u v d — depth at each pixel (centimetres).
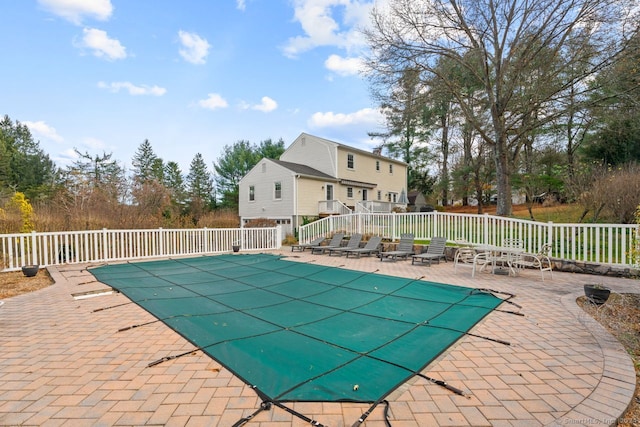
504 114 1433
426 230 1149
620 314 448
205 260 1080
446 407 237
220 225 2266
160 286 684
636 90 1112
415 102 1456
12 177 3206
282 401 243
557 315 455
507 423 217
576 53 1188
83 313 489
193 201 3472
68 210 1423
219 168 3984
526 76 1302
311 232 1538
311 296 595
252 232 1440
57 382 278
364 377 280
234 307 521
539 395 252
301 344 359
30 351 346
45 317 470
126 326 429
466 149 2573
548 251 766
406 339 372
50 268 908
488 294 572
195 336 386
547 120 1275
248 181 2436
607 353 329
